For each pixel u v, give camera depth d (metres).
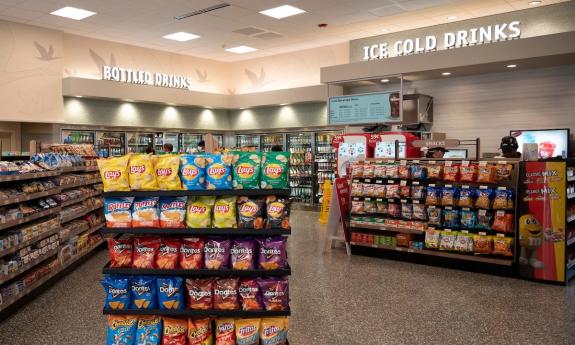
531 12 8.07
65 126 9.80
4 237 4.18
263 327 2.86
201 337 2.85
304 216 10.62
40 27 9.38
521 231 5.33
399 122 8.82
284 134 12.28
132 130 10.98
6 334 3.78
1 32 8.80
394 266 6.04
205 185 2.92
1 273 4.03
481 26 8.68
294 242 7.64
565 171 5.07
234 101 12.29
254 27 9.60
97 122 10.31
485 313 4.24
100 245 7.19
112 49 10.84
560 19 7.79
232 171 2.92
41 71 9.40
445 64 8.02
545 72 7.90
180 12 8.50
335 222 7.01
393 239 6.30
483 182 5.57
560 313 4.22
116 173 2.89
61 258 5.36
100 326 3.94
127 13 8.53
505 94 8.34
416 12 8.45
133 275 2.91
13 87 8.97
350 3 7.95
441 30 9.23
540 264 5.23
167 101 11.02
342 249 7.11
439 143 6.26
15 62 9.01
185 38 10.56
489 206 5.53
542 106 7.95
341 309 4.36
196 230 2.86
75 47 10.18
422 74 8.68
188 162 2.91
